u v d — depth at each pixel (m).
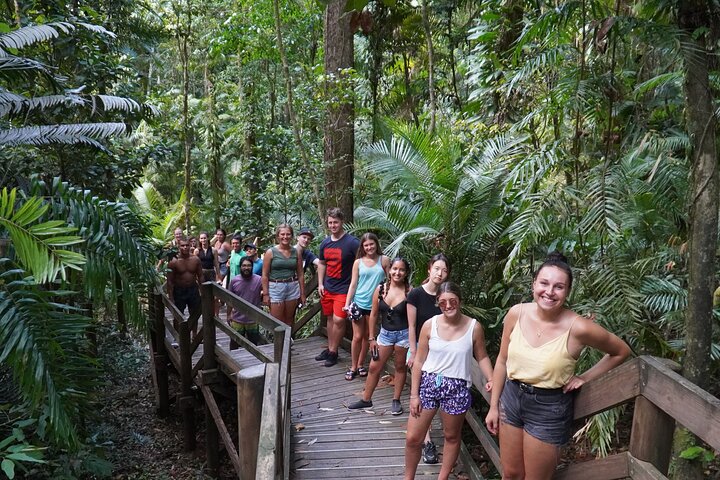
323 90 8.06
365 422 4.56
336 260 5.74
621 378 2.21
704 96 2.72
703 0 2.75
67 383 3.70
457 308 3.21
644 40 3.03
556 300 2.30
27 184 4.90
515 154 4.93
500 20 6.02
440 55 9.26
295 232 11.89
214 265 9.20
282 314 6.16
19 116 5.53
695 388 1.86
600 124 4.04
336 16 7.96
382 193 6.58
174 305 6.65
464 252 5.14
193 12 11.53
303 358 6.28
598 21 3.19
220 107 15.24
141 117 5.93
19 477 4.03
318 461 3.91
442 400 3.27
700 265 2.75
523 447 2.49
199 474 5.82
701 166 2.74
